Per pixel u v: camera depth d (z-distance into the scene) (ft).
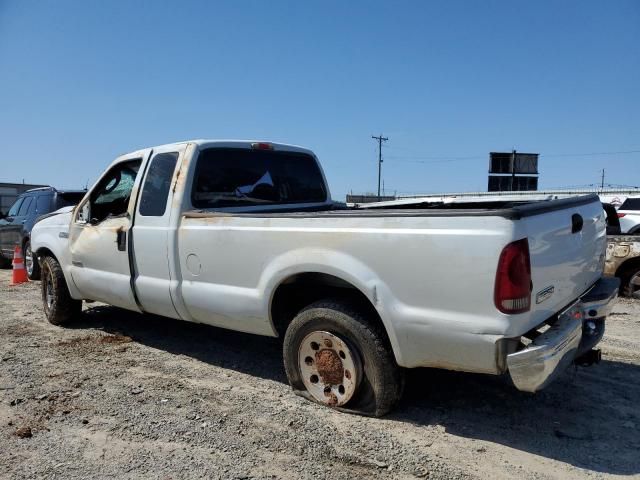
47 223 21.72
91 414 12.98
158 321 22.16
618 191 64.90
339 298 12.85
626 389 14.51
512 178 110.83
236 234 13.99
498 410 13.17
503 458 10.88
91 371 16.10
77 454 11.07
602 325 13.70
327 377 13.00
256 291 13.65
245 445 11.39
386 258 11.35
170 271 15.78
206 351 18.11
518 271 10.00
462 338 10.48
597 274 14.66
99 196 19.12
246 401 13.70
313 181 20.54
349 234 11.89
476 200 17.13
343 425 12.26
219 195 16.67
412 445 11.38
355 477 10.18
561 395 14.11
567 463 10.69
